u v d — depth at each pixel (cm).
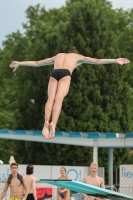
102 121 7644
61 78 2575
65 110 7675
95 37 7850
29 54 9081
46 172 4928
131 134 5122
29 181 3462
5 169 4828
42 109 7831
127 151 7694
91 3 8044
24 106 8019
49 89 2567
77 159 7525
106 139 5256
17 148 7988
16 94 9531
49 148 7612
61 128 7612
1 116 9338
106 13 9225
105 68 7781
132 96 7944
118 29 9469
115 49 7962
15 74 9994
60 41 7931
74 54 2672
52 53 8112
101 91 7775
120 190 4578
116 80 7800
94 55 7831
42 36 9256
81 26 7881
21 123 8031
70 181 2591
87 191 2825
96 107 7662
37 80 8062
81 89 7681
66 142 5347
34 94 7969
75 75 7719
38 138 5419
